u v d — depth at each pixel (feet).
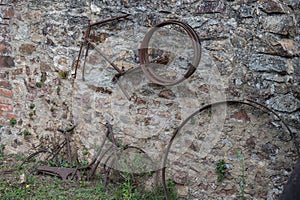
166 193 10.23
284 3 9.09
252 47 9.57
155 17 10.77
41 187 11.05
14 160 13.23
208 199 10.53
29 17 13.07
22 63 13.51
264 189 9.81
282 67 9.27
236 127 10.02
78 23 12.05
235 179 10.13
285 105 9.35
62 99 12.70
